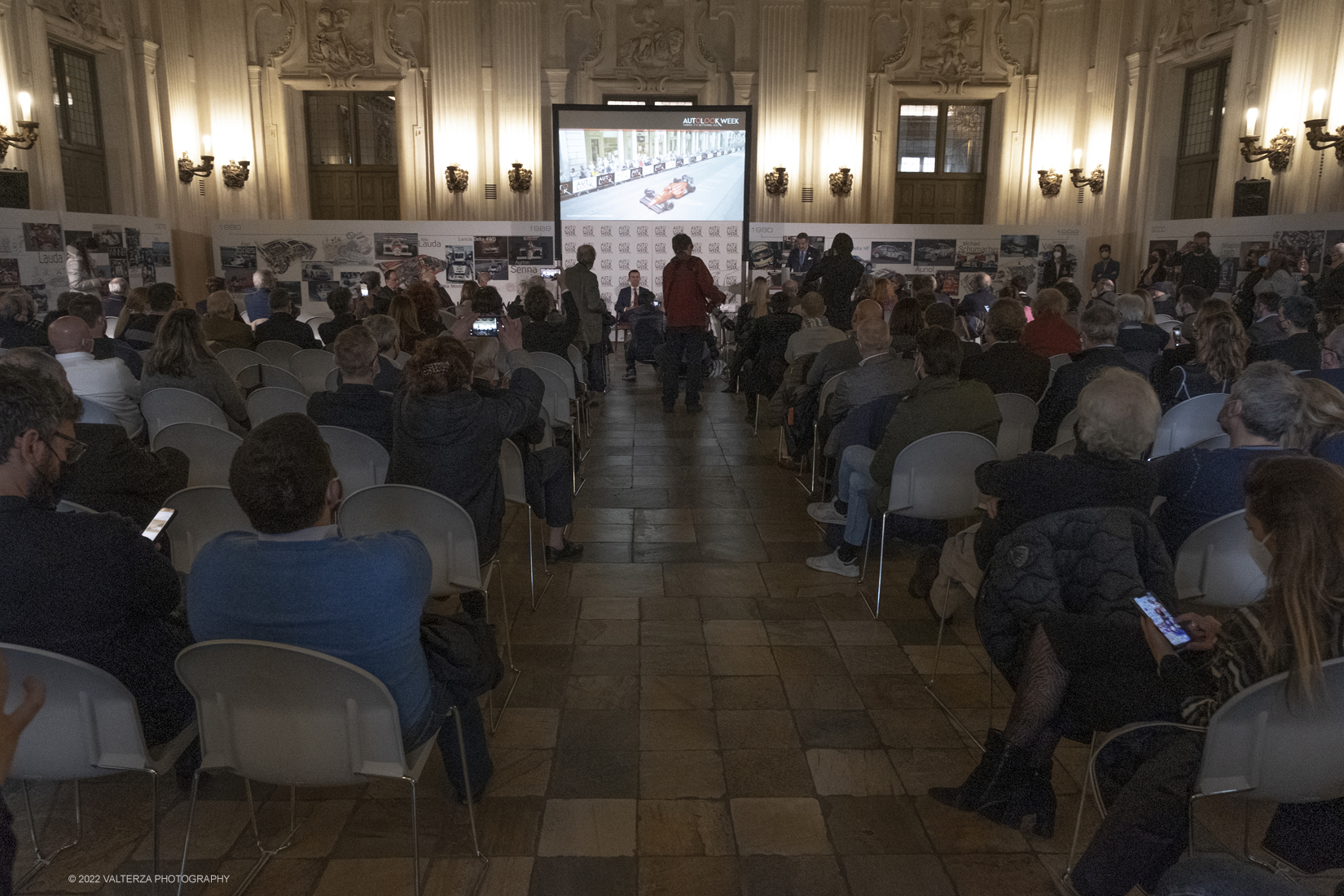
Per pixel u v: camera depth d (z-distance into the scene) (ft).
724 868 6.95
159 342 12.73
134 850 7.12
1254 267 31.50
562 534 13.62
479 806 7.72
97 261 31.60
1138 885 5.84
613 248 41.57
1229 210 35.19
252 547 5.57
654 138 40.98
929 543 11.66
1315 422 7.79
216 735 5.82
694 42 42.86
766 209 43.34
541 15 41.96
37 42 31.01
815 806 7.72
